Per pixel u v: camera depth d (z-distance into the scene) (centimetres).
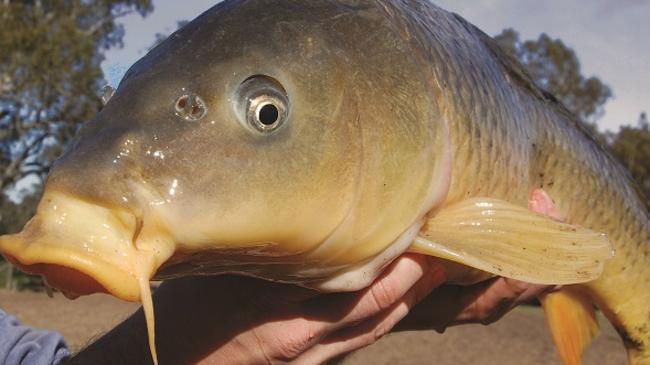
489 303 46
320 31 34
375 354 179
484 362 173
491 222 38
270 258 32
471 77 41
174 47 32
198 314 38
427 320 47
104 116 29
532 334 225
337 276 35
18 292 351
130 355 40
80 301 290
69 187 26
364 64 35
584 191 54
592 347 196
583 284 55
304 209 31
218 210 29
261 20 33
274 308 37
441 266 40
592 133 58
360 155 33
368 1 37
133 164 28
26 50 377
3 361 46
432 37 39
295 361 38
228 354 38
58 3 397
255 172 30
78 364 41
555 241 38
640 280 59
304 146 32
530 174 48
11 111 394
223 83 31
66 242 25
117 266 25
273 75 32
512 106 46
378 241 34
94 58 393
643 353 59
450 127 38
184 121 30
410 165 35
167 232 28
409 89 36
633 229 58
